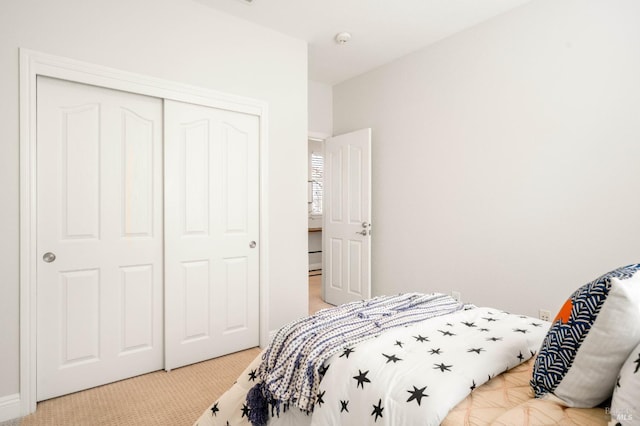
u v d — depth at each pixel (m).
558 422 0.82
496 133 2.67
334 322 1.51
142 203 2.26
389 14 2.62
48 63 1.90
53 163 1.96
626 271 1.04
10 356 1.82
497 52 2.65
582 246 2.24
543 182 2.41
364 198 3.65
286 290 2.89
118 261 2.18
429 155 3.16
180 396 2.02
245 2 2.43
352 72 3.77
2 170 1.79
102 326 2.13
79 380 2.05
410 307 1.75
